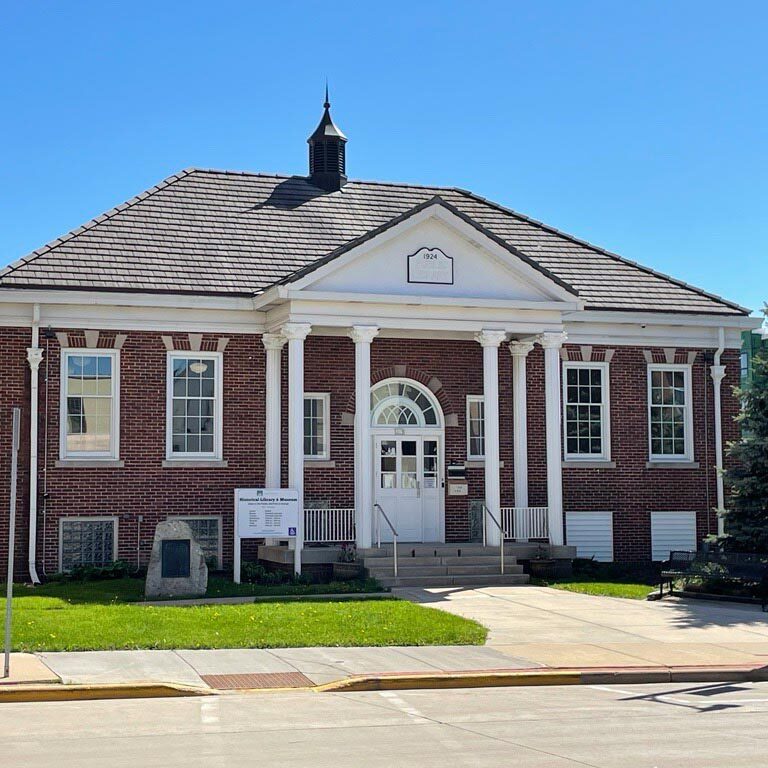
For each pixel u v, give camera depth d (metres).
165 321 27.11
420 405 29.06
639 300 30.67
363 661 15.99
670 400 31.02
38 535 25.97
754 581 22.88
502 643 17.67
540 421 29.81
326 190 31.88
